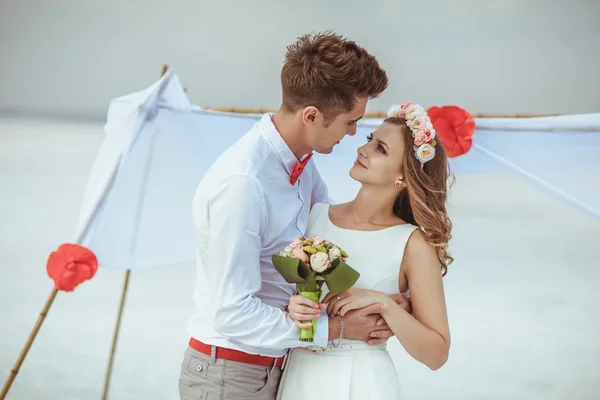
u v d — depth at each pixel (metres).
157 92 2.77
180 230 2.92
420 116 2.12
